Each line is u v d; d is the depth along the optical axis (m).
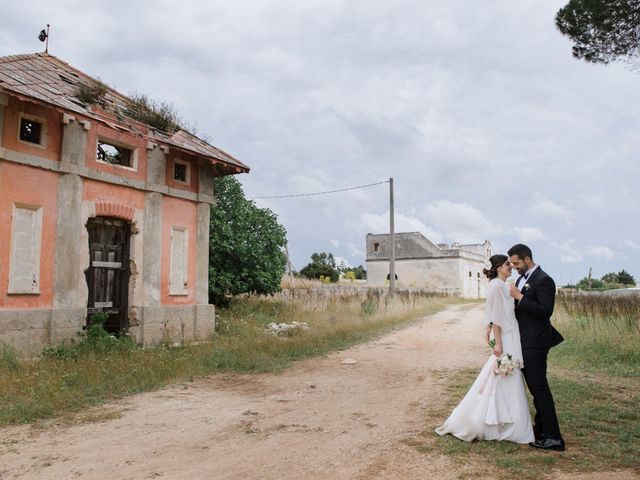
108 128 11.83
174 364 9.74
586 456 4.88
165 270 13.23
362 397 7.79
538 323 5.36
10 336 9.55
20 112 10.03
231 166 14.73
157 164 13.02
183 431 5.97
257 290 19.16
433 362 11.12
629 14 8.00
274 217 19.89
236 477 4.51
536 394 5.26
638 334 12.23
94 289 11.80
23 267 9.98
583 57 8.91
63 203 10.72
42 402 6.95
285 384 8.84
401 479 4.38
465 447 5.15
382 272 55.66
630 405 6.99
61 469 4.73
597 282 58.44
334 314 20.08
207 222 14.67
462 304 35.12
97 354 10.09
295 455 5.07
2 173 9.66
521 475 4.41
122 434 5.85
